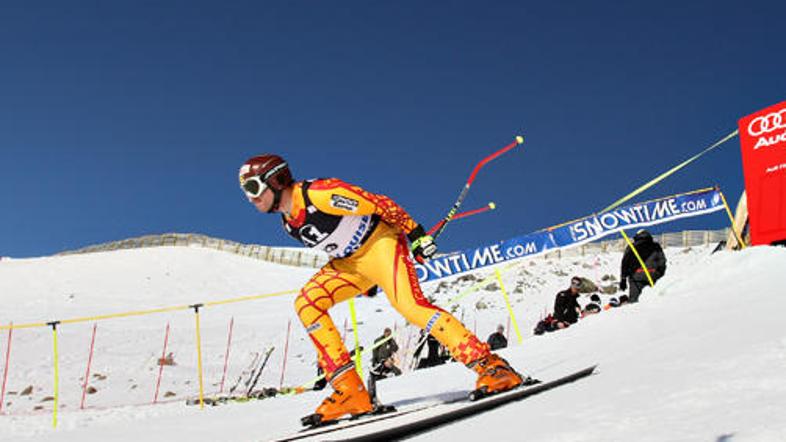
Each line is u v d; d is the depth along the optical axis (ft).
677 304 17.01
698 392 5.98
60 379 42.80
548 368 12.66
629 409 5.90
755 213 20.30
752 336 8.63
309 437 7.18
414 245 9.54
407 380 16.99
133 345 54.85
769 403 5.09
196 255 97.40
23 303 72.38
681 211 22.56
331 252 9.68
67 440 11.94
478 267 22.94
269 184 9.19
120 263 91.56
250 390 37.37
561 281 72.13
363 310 68.13
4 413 30.96
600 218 22.90
